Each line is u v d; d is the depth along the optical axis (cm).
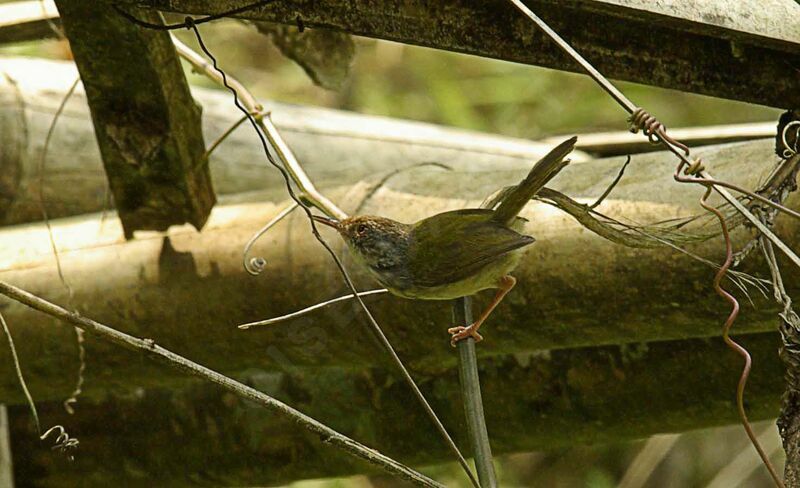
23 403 850
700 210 648
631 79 602
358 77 1619
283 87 1580
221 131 1043
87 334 787
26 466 914
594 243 677
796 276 624
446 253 655
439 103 1550
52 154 980
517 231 676
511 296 707
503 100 1561
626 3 554
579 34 590
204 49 623
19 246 813
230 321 771
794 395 534
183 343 788
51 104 988
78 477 910
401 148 1085
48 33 898
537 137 1427
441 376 815
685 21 560
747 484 1531
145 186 750
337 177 949
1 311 790
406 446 845
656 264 659
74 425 902
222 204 812
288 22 596
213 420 877
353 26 594
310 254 753
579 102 1559
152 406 887
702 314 664
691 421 783
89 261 792
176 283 773
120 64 673
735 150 673
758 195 536
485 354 758
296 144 1057
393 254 673
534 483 1541
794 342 532
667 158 699
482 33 592
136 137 720
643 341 714
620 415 794
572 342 722
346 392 846
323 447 861
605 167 718
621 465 1545
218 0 595
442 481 1320
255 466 880
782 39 571
